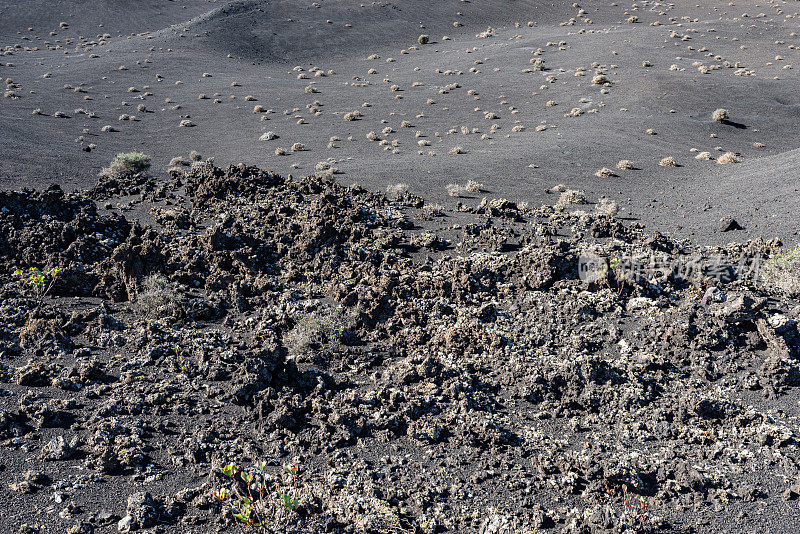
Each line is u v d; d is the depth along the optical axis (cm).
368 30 9825
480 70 7500
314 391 1203
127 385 1147
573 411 1260
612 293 1812
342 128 5466
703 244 2514
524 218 2694
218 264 1784
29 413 1028
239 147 4862
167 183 2964
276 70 8094
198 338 1360
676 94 6059
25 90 6234
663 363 1456
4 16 10244
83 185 3269
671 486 1034
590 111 5706
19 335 1286
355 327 1540
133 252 1591
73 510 845
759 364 1477
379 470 1019
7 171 3403
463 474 1027
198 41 8806
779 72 6894
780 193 3141
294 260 1917
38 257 1672
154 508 859
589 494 999
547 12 10781
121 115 5675
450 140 5006
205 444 1016
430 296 1738
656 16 10369
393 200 2969
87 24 10425
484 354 1450
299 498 916
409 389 1254
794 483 1052
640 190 3569
